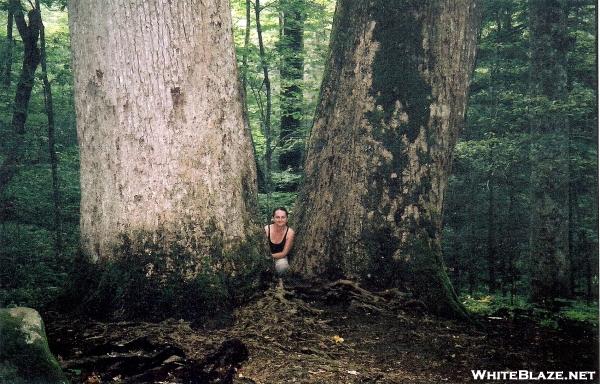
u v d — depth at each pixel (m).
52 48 10.25
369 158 5.49
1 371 2.40
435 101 5.52
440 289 5.20
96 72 4.19
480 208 10.26
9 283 6.29
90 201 4.34
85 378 3.21
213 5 4.37
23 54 9.56
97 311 4.09
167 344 3.65
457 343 4.51
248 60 10.08
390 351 4.17
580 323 5.71
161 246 4.14
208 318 4.06
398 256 5.31
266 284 4.58
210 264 4.23
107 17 4.11
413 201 5.42
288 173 11.74
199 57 4.25
